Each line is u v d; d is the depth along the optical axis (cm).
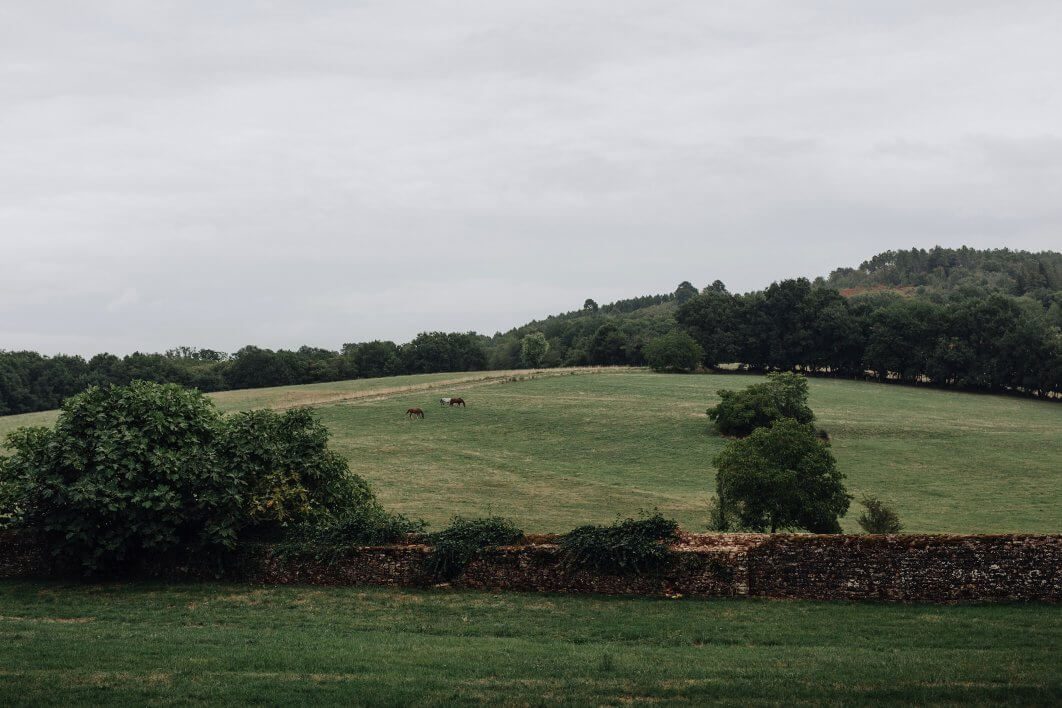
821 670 1467
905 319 12862
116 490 2289
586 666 1506
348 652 1598
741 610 2000
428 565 2262
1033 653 1578
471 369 17912
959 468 6731
